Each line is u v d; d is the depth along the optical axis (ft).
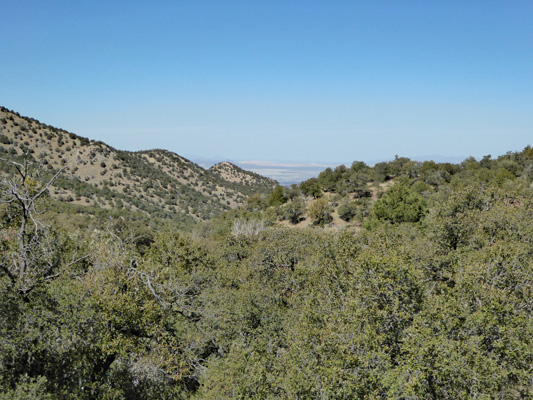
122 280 60.75
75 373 46.52
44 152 391.04
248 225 217.77
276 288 101.76
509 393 54.08
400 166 388.78
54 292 51.70
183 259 121.80
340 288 80.02
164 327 67.51
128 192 430.20
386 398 46.19
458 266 86.28
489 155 368.48
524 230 108.17
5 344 40.09
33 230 65.00
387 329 55.62
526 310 63.98
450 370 44.96
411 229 161.27
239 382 53.93
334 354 51.62
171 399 60.90
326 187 387.34
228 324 81.00
